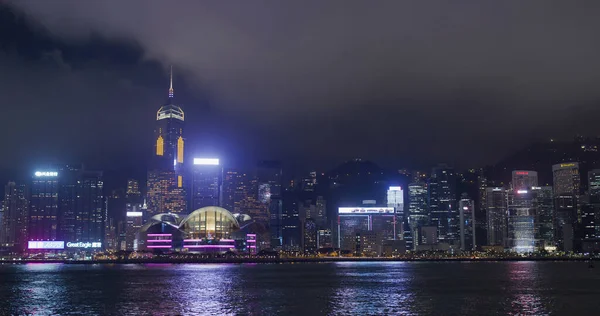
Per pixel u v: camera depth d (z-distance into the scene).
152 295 166.00
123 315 123.44
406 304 141.25
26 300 153.75
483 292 174.25
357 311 128.75
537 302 144.75
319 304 141.75
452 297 158.25
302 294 168.50
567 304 140.12
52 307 137.75
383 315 122.19
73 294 170.75
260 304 142.25
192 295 165.62
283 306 137.88
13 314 127.12
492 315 121.56
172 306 138.38
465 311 127.88
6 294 172.50
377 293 171.88
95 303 145.12
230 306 137.88
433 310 129.88
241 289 188.12
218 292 175.88
